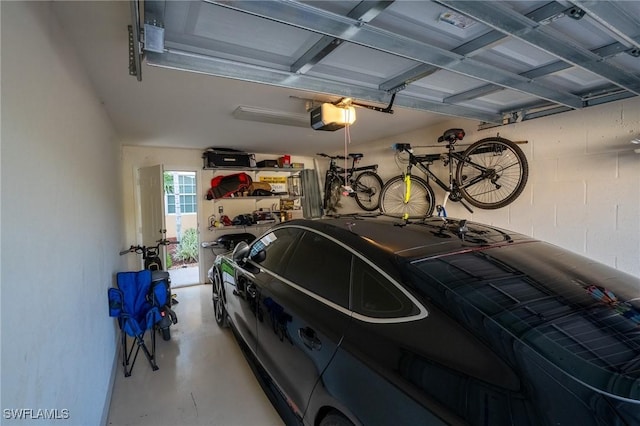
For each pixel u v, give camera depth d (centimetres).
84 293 167
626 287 133
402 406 101
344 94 221
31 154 106
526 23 136
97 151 237
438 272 127
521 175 305
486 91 244
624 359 93
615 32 138
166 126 374
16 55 98
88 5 140
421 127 408
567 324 105
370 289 135
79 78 185
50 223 121
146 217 495
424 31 154
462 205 374
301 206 655
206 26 148
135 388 231
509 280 126
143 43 145
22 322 92
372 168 491
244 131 410
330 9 132
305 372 153
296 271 188
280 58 182
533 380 87
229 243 556
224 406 211
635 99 241
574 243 279
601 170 262
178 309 408
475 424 85
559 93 239
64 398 125
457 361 98
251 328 227
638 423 75
